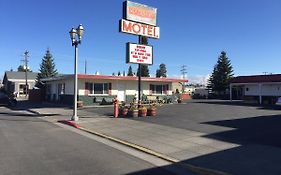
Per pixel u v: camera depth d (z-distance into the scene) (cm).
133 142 1414
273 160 1023
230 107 3055
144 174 928
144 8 2603
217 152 1162
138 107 2367
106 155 1165
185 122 1922
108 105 3747
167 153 1189
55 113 2798
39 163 1027
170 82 4409
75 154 1170
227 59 8056
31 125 2028
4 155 1138
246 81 4538
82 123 2070
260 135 1430
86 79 3731
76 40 2200
